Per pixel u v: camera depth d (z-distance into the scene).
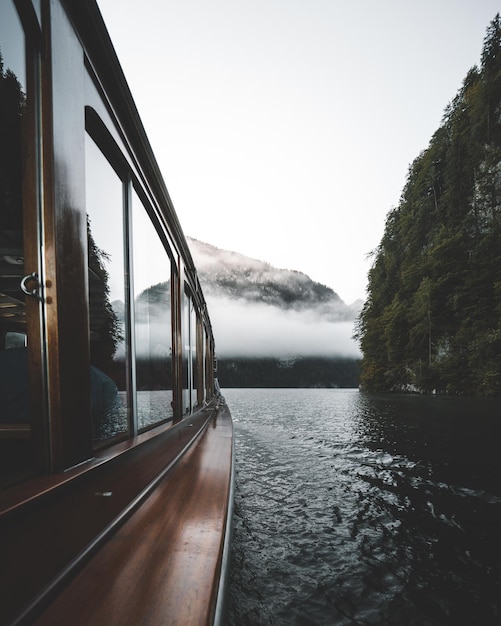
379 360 82.38
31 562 1.39
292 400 62.81
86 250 2.46
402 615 3.80
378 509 7.23
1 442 1.92
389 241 100.06
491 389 49.06
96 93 2.82
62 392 2.07
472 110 77.06
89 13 2.47
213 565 1.59
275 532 6.04
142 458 3.23
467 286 60.84
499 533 6.00
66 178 2.22
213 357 18.88
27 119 2.02
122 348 3.53
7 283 2.17
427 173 88.44
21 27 1.97
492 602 4.05
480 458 12.22
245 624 3.62
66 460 2.08
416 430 19.59
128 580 1.43
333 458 12.62
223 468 3.46
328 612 3.84
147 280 4.42
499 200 67.81
